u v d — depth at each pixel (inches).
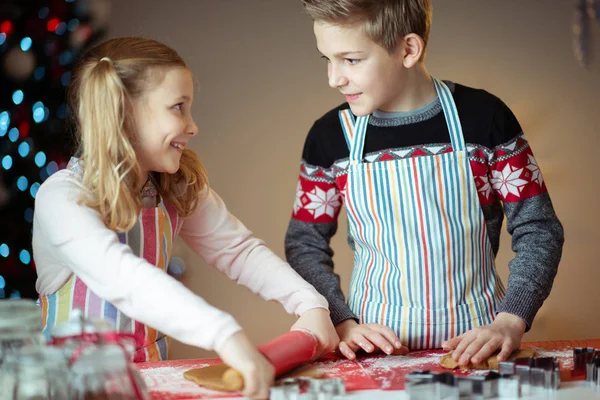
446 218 60.1
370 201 61.2
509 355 52.8
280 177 123.8
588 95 123.8
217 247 60.8
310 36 123.0
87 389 35.1
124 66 51.0
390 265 61.4
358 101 56.4
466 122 60.4
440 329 59.9
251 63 122.8
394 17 54.4
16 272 94.9
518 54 123.3
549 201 61.8
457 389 40.7
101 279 46.5
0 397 36.1
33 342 37.9
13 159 94.5
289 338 50.1
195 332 43.4
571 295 125.2
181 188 58.0
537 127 124.1
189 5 121.2
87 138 50.6
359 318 62.3
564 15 122.8
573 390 43.3
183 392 44.9
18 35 93.9
